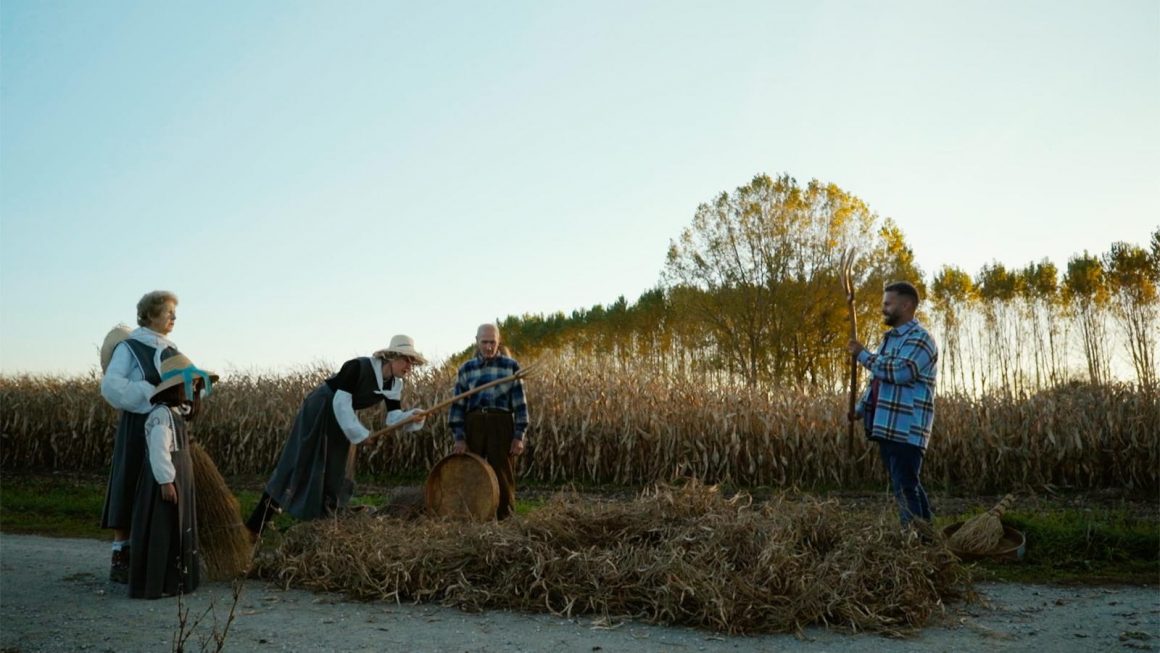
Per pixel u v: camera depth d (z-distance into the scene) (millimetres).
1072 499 10352
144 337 5527
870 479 11836
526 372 7473
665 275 29609
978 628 4633
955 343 37562
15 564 6457
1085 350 35719
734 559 5000
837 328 26797
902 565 5012
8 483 13172
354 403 6324
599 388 13555
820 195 27656
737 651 4160
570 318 51188
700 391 13328
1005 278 38062
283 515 6945
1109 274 35000
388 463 13602
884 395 6293
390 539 5680
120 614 4766
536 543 5293
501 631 4496
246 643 4188
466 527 5867
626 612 4840
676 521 5594
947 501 10312
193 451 5699
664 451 12461
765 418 12109
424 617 4797
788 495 10930
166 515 5281
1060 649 4223
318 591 5445
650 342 39594
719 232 28391
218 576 5719
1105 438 11062
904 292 6445
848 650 4191
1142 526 7332
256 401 14805
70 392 15508
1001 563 6395
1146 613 4996
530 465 13062
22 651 3984
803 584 4715
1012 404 11734
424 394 13680
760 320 27422
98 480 13648
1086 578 5992
